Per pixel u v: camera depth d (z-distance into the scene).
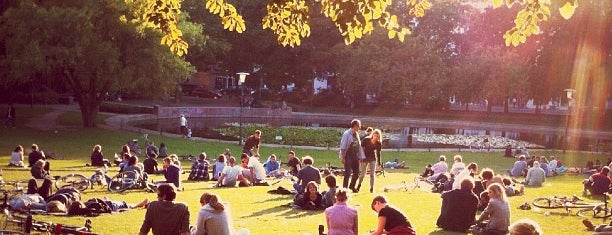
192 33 48.62
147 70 45.00
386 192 20.56
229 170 21.55
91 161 27.88
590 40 71.44
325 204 16.39
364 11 8.38
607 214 16.52
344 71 84.19
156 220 10.15
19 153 25.39
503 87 75.00
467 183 14.12
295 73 92.19
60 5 43.62
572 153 45.25
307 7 10.02
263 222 14.57
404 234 10.51
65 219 13.77
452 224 13.97
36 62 39.91
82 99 46.97
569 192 22.03
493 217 13.24
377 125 70.75
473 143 53.00
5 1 47.09
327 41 90.31
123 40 44.31
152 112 64.69
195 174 23.53
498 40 82.56
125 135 43.75
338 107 89.75
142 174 20.12
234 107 73.19
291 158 26.38
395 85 78.69
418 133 62.06
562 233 14.25
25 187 18.52
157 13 10.28
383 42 79.62
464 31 85.62
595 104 73.50
